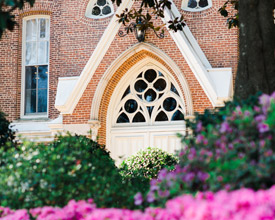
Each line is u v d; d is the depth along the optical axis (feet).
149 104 63.41
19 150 32.86
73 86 61.87
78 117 61.62
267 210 19.67
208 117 29.50
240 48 33.76
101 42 61.98
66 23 67.62
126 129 63.52
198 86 58.70
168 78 62.75
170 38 60.18
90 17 67.15
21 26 70.49
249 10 33.27
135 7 61.72
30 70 70.13
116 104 64.13
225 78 59.06
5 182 28.63
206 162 24.97
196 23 63.72
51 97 68.28
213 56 62.90
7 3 32.32
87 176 29.94
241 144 24.39
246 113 25.41
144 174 52.13
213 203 21.13
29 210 28.09
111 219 24.27
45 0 69.10
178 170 26.23
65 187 29.19
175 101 62.64
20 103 69.56
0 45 70.23
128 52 61.36
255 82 32.91
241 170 23.29
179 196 24.06
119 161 63.36
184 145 27.99
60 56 67.21
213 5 63.46
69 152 30.99
